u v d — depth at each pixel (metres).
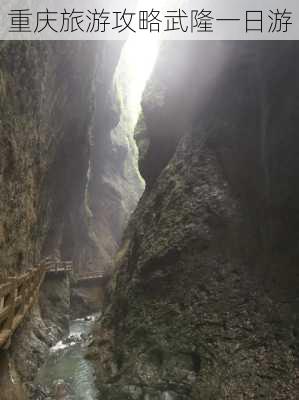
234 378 10.69
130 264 18.25
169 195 17.11
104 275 32.59
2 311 8.17
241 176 14.31
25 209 15.46
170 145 21.38
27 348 15.63
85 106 27.47
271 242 12.47
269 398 9.75
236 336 11.67
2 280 9.15
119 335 16.03
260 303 11.94
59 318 23.03
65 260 31.75
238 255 13.46
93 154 43.00
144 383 12.52
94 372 15.40
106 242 42.56
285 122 12.06
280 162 12.16
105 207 45.47
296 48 11.61
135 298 15.68
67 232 32.28
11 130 12.70
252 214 13.52
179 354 12.61
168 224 15.95
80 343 19.98
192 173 16.20
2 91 11.70
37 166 17.36
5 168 12.40
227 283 13.05
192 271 14.13
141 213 20.75
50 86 18.31
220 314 12.51
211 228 14.44
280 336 10.88
